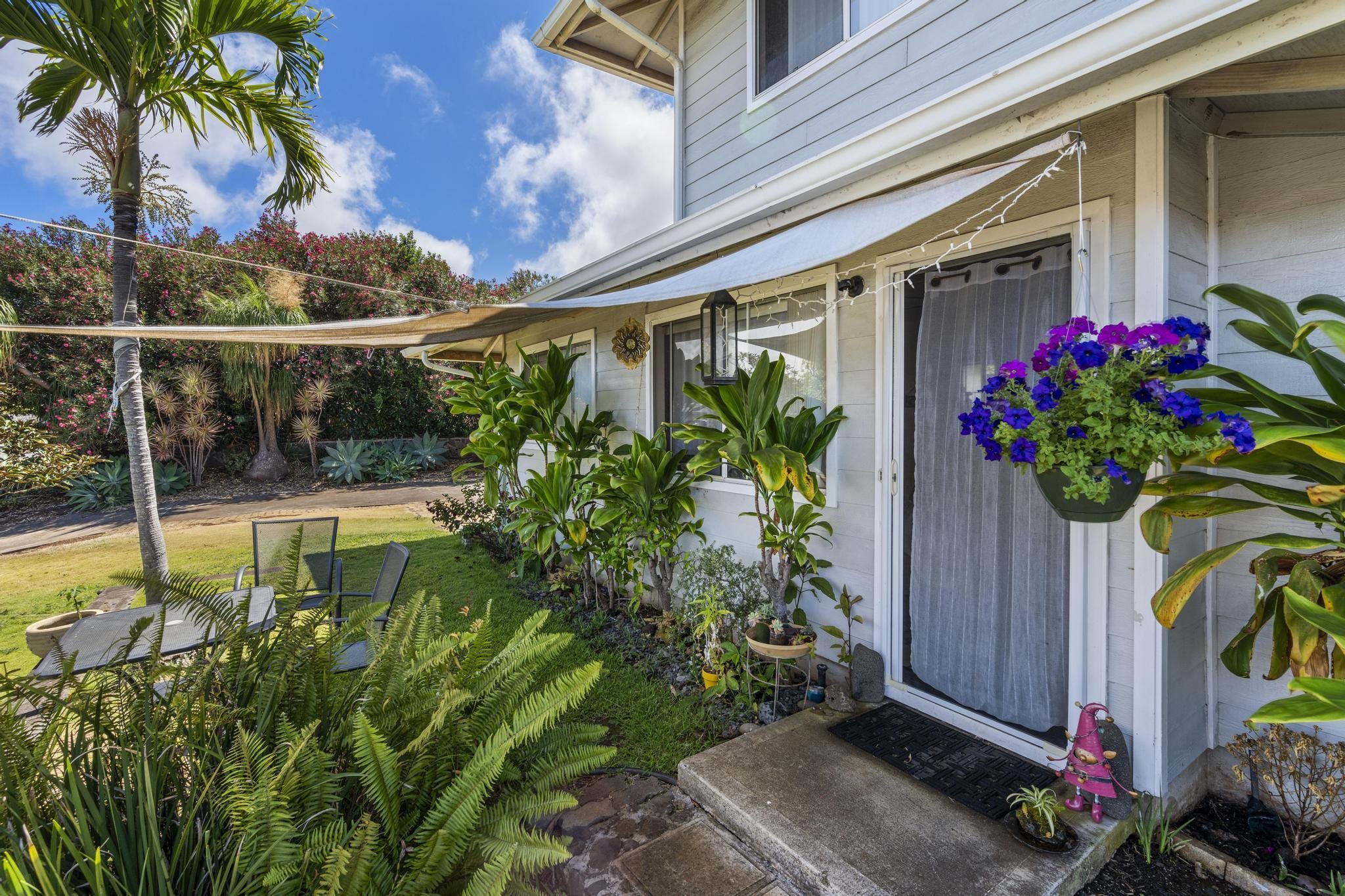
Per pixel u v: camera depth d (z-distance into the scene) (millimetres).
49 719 1619
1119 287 2242
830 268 3400
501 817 1686
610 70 6223
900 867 1929
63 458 5527
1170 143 2104
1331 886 1847
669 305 4758
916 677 3047
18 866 1207
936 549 2914
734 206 3113
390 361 15383
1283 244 2197
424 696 2012
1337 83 1667
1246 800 2312
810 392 3646
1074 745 2174
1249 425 1496
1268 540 1732
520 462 8086
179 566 6555
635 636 4203
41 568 6793
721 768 2494
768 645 3029
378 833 1597
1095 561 2324
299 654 2031
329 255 15547
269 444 13758
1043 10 2744
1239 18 1477
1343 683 1233
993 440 1911
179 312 13453
